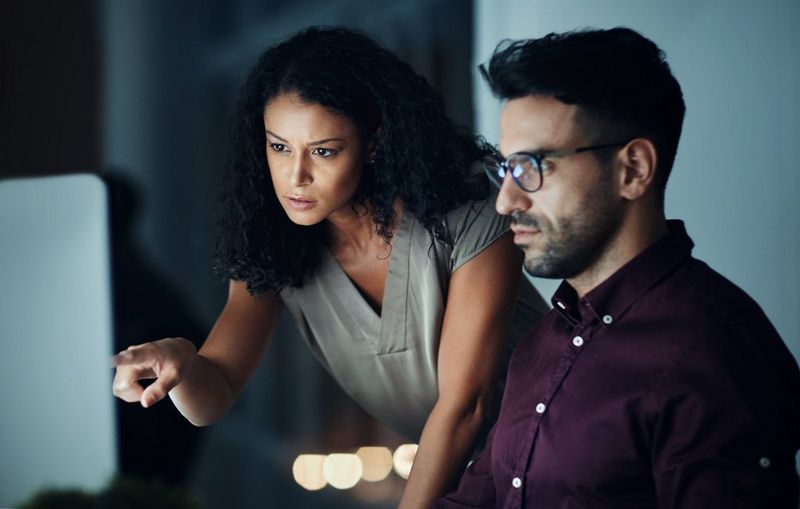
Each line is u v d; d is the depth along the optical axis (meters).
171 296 3.67
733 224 3.17
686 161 3.25
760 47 3.12
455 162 1.94
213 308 4.66
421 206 1.92
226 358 2.08
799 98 3.06
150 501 1.87
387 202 1.92
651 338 1.40
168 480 3.47
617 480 1.41
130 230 3.70
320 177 1.82
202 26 4.67
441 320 2.03
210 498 4.66
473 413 1.94
